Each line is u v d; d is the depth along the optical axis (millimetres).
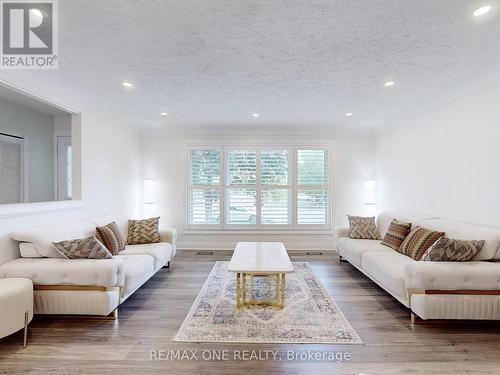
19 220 2898
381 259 3375
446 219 3711
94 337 2436
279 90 3377
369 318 2781
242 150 5844
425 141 4203
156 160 5840
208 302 3148
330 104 3939
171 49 2344
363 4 1769
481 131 3172
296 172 5809
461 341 2375
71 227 3293
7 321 2172
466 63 2623
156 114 4496
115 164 4832
